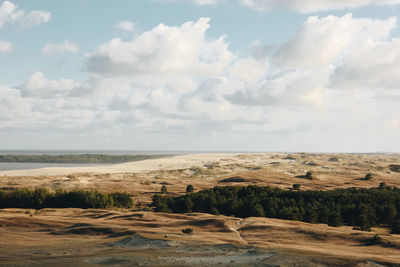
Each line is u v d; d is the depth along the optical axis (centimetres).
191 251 3084
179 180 14350
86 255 2884
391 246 3609
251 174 15325
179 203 7919
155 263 2561
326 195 8056
